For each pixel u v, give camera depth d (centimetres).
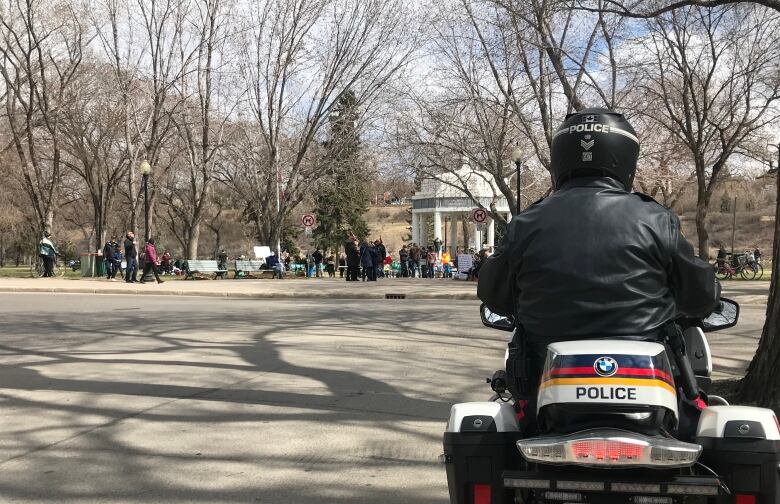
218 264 3469
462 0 2684
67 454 588
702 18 2180
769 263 5150
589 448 271
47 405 745
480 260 3000
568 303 309
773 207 6612
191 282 2911
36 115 3875
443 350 1088
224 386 836
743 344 1114
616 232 309
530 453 281
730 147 2806
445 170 3388
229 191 5659
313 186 4156
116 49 3594
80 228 7088
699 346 387
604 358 286
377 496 491
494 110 2939
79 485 516
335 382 856
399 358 1017
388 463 562
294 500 485
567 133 337
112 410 726
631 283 305
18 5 3431
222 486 513
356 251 3020
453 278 3250
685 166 3525
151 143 3684
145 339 1211
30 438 632
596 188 328
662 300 313
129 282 2803
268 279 3322
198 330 1332
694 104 2722
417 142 3247
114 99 3825
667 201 3575
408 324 1423
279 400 767
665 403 282
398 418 695
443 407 737
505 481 295
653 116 2811
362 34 3662
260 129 4028
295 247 6425
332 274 4081
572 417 287
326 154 3912
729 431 302
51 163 4806
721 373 871
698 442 307
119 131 3972
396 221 10925
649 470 290
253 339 1210
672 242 312
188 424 675
